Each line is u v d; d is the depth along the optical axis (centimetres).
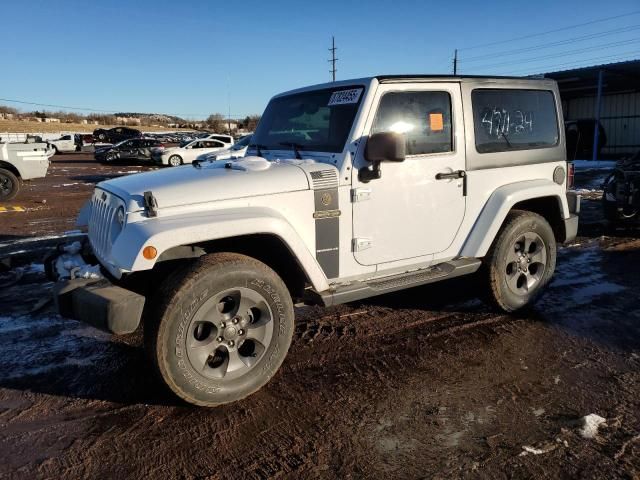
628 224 891
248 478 266
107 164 2738
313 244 368
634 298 530
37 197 1340
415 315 487
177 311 305
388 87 389
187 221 315
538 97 489
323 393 349
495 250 458
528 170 480
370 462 278
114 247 314
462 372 376
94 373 378
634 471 267
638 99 2592
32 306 511
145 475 269
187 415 323
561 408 327
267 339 342
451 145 425
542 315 484
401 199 400
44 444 295
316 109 414
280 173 358
